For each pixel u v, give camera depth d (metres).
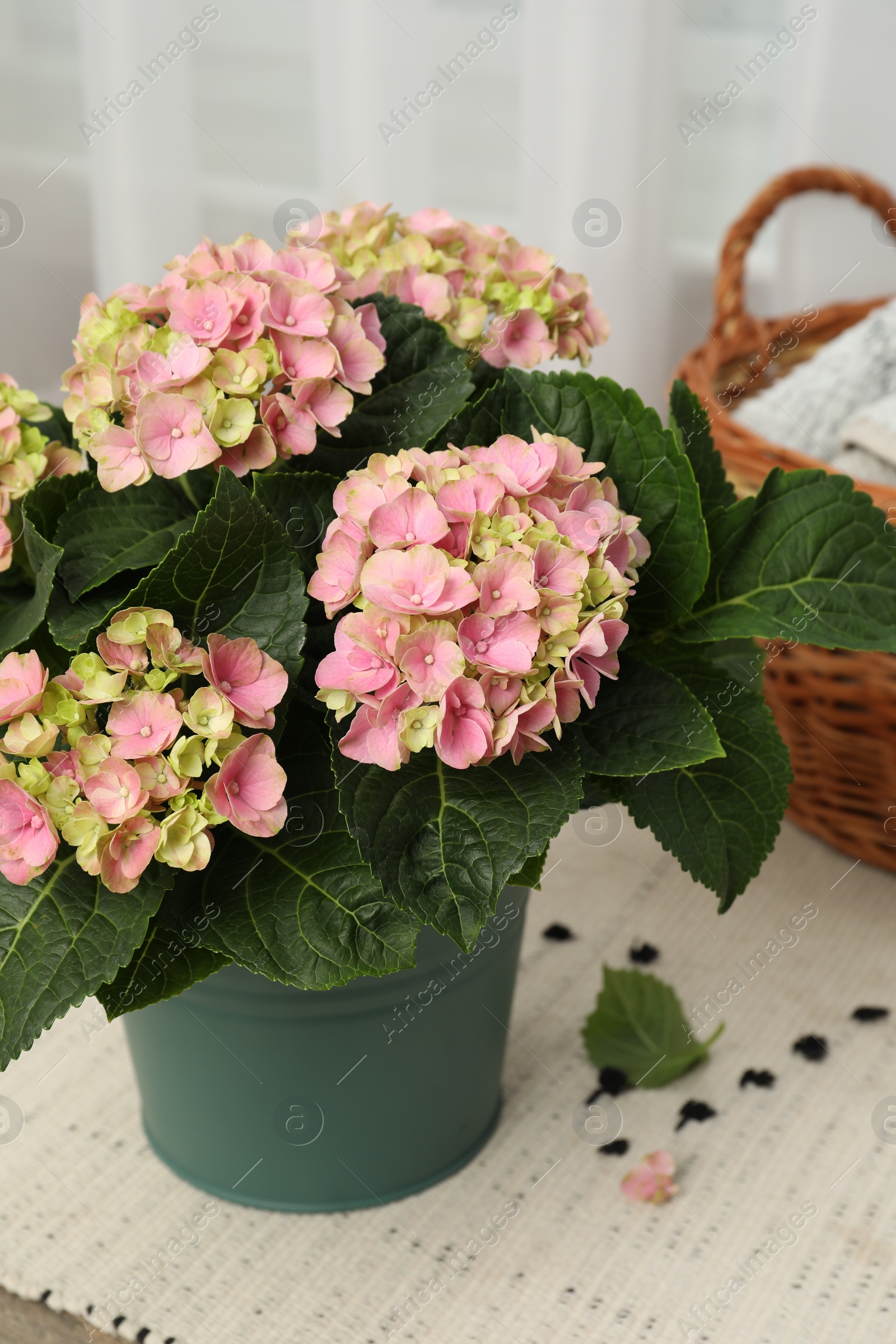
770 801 0.92
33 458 0.91
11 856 0.83
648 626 0.91
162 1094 0.96
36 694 0.83
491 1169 0.98
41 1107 1.02
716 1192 0.97
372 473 0.85
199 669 0.84
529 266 0.94
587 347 0.96
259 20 1.34
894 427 1.12
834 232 1.37
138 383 0.86
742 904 1.12
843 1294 0.93
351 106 1.33
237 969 0.89
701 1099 1.01
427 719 0.83
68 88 1.39
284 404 0.86
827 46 1.31
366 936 0.85
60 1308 0.93
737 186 1.41
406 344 0.91
